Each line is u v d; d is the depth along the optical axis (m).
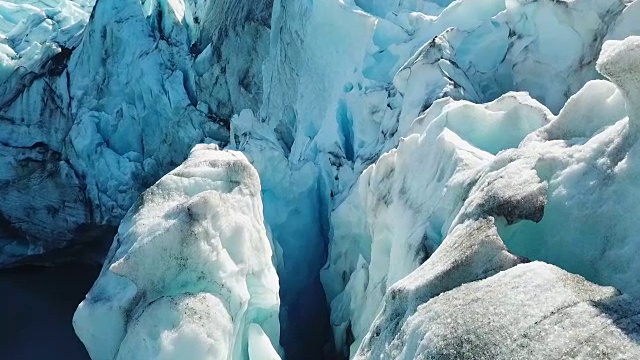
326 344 6.56
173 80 13.30
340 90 8.58
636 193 2.79
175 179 4.97
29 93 14.39
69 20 16.70
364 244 6.34
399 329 3.02
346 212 6.51
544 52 6.70
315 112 9.16
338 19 8.86
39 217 13.78
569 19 6.45
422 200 4.75
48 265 14.23
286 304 6.90
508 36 7.05
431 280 2.96
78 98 13.99
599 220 2.89
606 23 6.21
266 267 5.04
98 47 14.20
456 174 4.28
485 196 3.26
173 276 4.33
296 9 9.84
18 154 13.86
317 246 7.60
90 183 13.25
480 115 5.00
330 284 6.82
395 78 7.30
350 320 5.84
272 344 5.15
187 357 3.92
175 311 4.07
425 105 6.59
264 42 11.59
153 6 14.88
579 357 2.19
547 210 3.15
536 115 4.73
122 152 13.70
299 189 7.64
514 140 4.82
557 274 2.57
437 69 6.75
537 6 6.71
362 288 5.83
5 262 13.95
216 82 12.57
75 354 10.49
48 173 13.63
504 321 2.42
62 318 11.78
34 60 14.96
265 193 7.39
